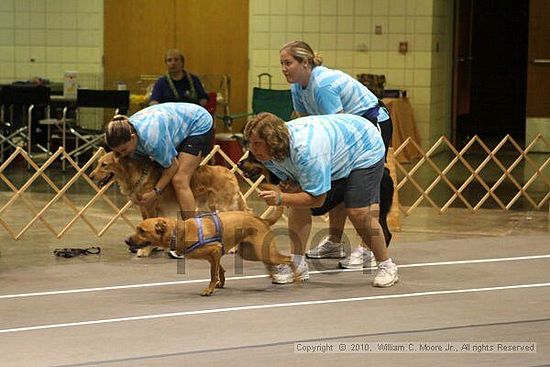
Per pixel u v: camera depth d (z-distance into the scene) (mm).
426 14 16766
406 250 9383
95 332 6617
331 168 7418
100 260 9109
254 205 12383
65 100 15844
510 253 9266
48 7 17625
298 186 7590
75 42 17688
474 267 8648
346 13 17062
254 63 17453
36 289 7895
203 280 8180
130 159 8688
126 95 15219
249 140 7223
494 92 21938
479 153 17906
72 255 9289
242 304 7352
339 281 8109
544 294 7684
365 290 7789
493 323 6836
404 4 16828
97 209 12141
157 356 6082
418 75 16922
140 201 8711
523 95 21750
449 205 12422
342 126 7516
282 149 7141
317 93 7961
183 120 8719
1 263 9016
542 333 6598
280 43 17328
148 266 8766
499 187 14211
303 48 7930
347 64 17141
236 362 5965
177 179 8734
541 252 9328
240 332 6602
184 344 6328
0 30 17734
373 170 7645
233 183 9070
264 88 17141
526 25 22016
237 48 17484
